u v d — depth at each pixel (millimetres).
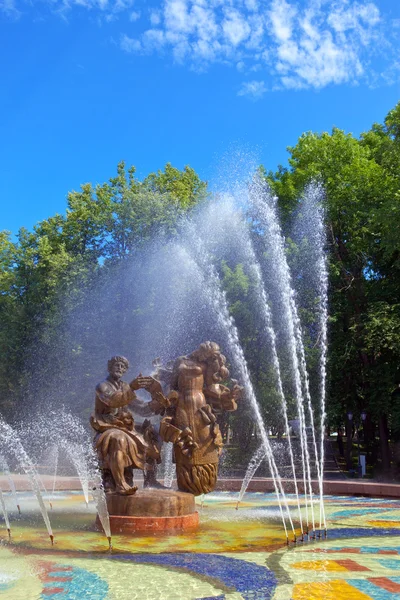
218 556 7188
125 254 28250
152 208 27422
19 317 29594
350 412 27578
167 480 13773
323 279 25297
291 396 24438
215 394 9977
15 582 5988
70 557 7160
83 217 29547
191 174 33250
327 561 6918
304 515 10766
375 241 27109
